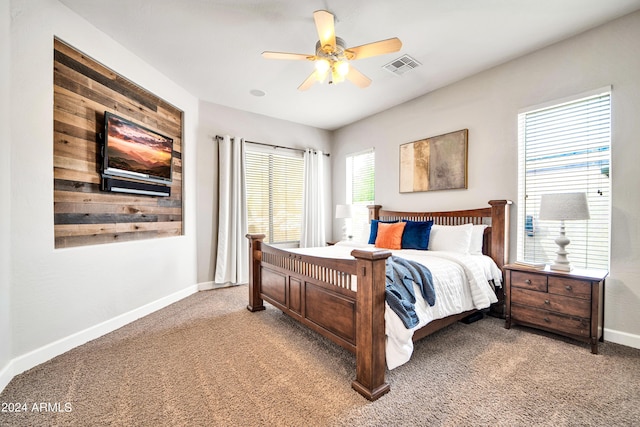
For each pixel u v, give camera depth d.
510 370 1.88
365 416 1.46
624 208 2.26
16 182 1.85
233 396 1.62
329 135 5.35
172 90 3.39
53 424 1.41
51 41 2.06
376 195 4.46
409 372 1.86
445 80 3.35
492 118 3.07
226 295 3.70
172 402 1.57
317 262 2.13
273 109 4.30
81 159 2.35
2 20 1.73
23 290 1.89
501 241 2.89
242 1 2.10
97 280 2.44
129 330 2.56
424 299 2.01
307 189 4.90
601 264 2.43
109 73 2.60
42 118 2.00
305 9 2.18
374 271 1.61
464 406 1.53
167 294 3.31
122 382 1.76
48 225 2.05
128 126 2.71
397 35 2.49
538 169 2.79
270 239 4.68
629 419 1.42
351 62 2.92
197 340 2.36
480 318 2.84
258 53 2.81
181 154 3.62
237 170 4.15
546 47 2.68
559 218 2.26
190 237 3.74
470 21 2.32
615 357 2.04
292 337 2.41
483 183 3.16
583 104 2.51
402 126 4.05
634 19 2.21
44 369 1.90
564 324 2.25
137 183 2.84
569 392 1.64
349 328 1.85
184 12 2.23
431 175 3.65
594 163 2.46
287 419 1.44
